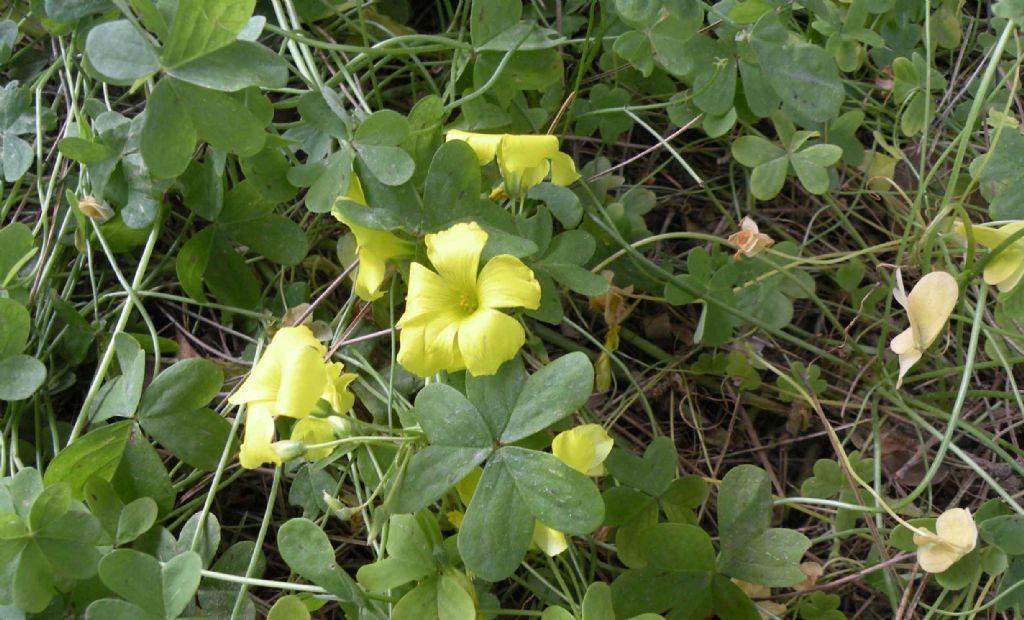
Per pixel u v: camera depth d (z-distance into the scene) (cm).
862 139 30
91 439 19
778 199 29
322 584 17
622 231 25
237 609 18
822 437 26
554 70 25
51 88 27
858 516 23
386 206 20
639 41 24
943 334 26
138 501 19
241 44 18
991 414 25
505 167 20
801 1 25
